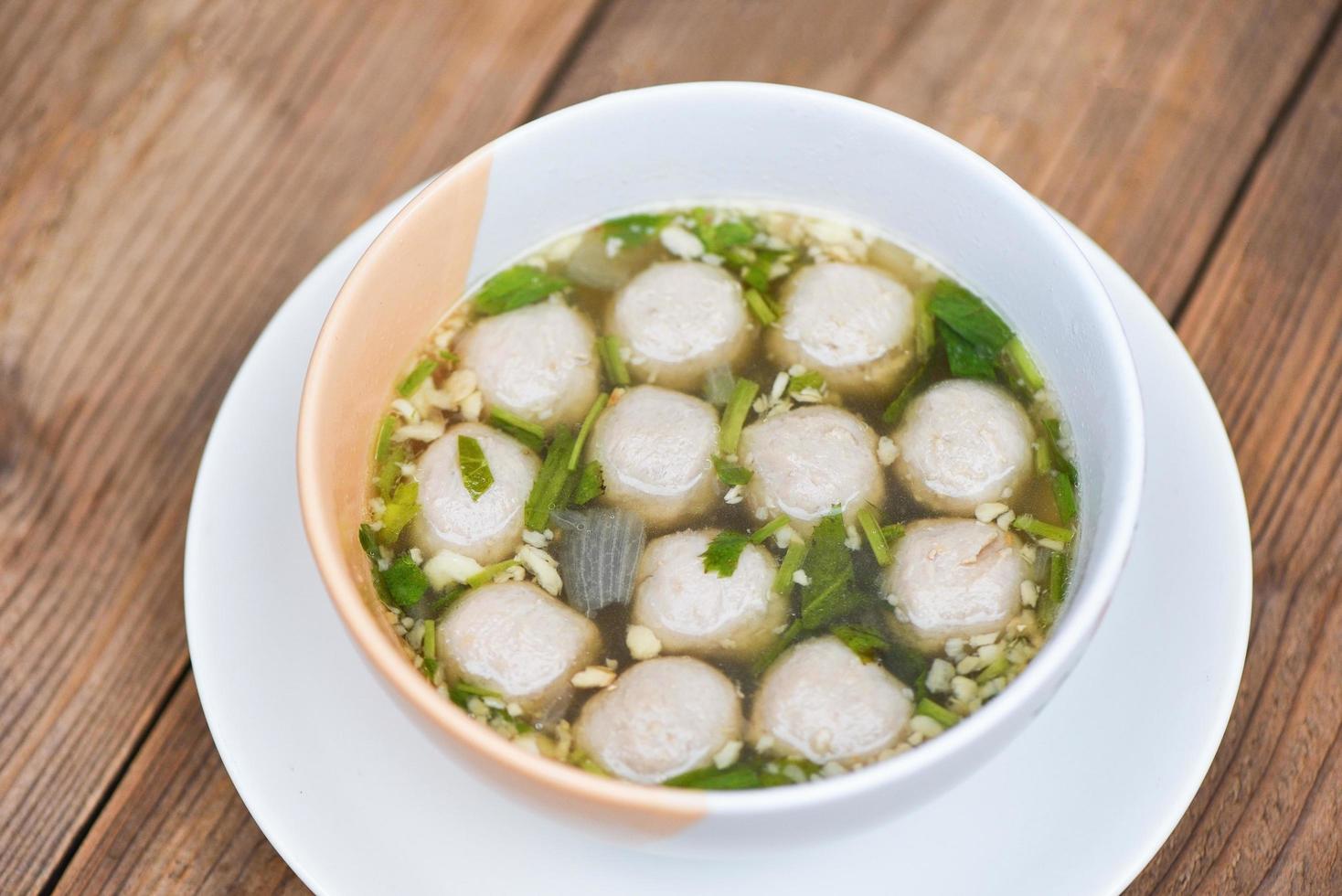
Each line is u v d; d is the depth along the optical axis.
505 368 0.49
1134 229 0.55
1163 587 0.46
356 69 0.58
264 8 0.58
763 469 0.48
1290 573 0.51
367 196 0.56
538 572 0.48
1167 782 0.44
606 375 0.50
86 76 0.58
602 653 0.47
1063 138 0.56
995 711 0.40
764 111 0.47
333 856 0.44
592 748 0.45
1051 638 0.41
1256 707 0.49
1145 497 0.47
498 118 0.57
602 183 0.49
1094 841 0.44
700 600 0.47
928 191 0.47
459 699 0.46
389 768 0.45
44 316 0.54
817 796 0.40
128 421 0.53
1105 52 0.57
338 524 0.43
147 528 0.52
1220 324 0.54
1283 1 0.58
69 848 0.49
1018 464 0.48
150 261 0.55
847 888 0.44
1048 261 0.45
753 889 0.44
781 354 0.50
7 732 0.50
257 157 0.56
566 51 0.58
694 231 0.51
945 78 0.57
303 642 0.46
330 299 0.49
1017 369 0.48
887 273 0.50
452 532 0.48
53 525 0.52
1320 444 0.52
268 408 0.48
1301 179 0.55
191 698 0.50
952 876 0.44
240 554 0.46
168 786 0.49
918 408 0.49
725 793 0.40
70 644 0.51
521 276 0.50
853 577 0.47
